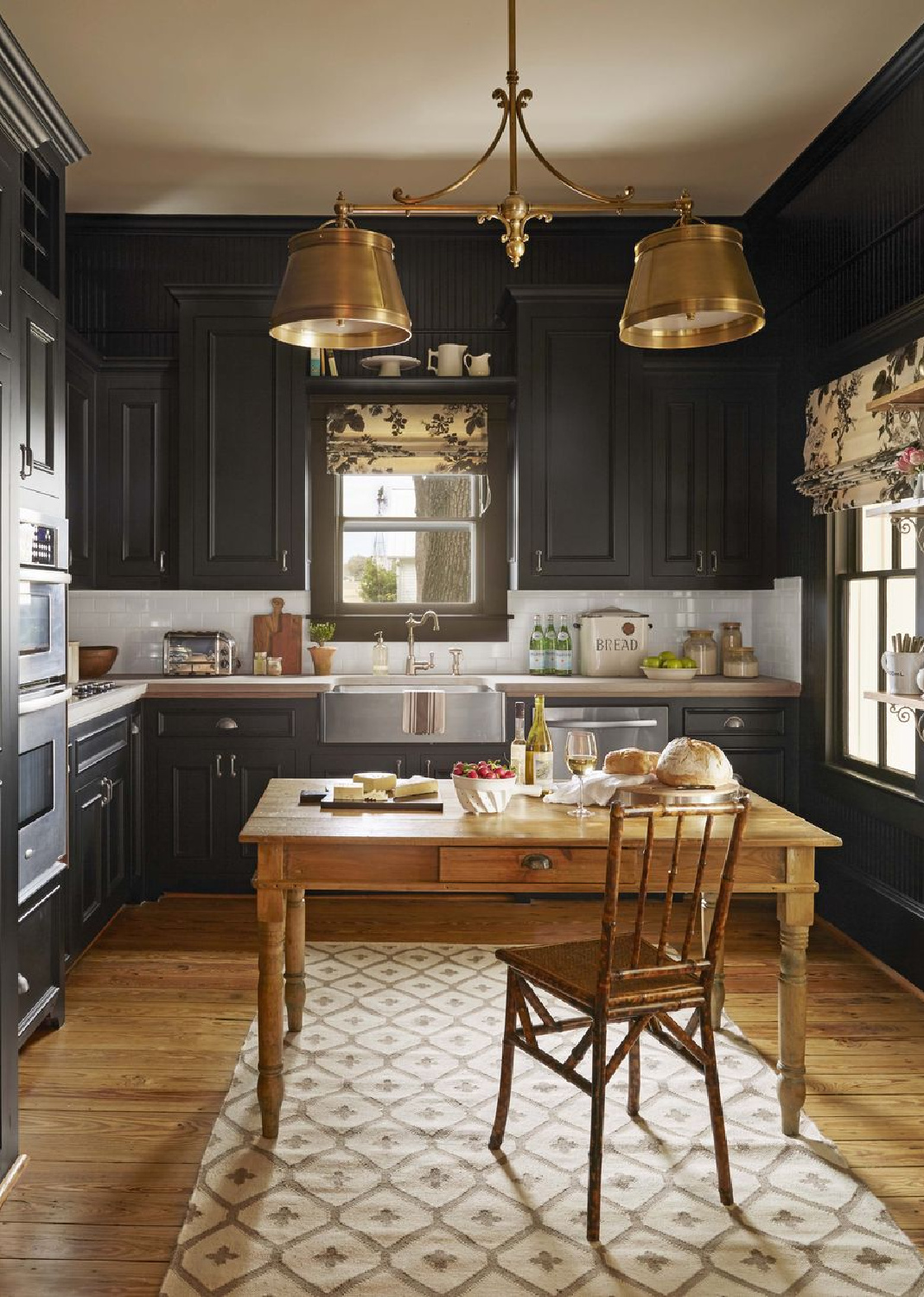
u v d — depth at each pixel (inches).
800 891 103.0
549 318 198.2
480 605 216.8
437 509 217.0
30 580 120.1
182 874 189.5
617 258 211.3
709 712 191.3
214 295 195.9
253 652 212.8
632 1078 110.3
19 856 117.3
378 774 119.4
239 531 198.1
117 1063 122.3
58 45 141.3
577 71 148.7
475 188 192.1
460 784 108.4
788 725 192.4
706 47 142.2
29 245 131.1
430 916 181.3
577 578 200.4
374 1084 117.0
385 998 143.1
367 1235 88.8
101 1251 87.4
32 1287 82.7
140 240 209.6
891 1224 91.4
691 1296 81.4
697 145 174.6
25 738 118.6
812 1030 133.0
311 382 198.4
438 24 135.9
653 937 167.5
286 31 137.8
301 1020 131.3
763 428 202.7
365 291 88.0
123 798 176.2
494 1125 102.9
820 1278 83.8
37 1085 116.6
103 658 198.7
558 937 169.6
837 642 180.7
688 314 88.4
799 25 136.9
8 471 101.9
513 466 209.0
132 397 200.5
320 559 214.2
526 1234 89.2
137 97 156.3
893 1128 108.3
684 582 203.0
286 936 130.5
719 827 104.1
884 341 154.6
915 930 147.2
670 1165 100.6
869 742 169.8
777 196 193.5
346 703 188.1
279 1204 93.0
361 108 160.1
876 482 157.6
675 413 202.2
